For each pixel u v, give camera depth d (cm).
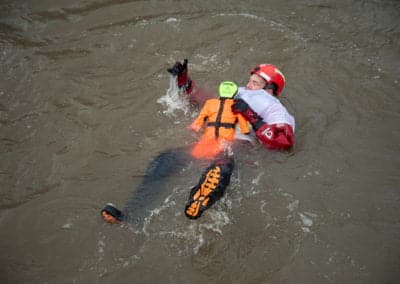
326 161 466
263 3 759
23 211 414
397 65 620
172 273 359
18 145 488
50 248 380
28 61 623
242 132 461
